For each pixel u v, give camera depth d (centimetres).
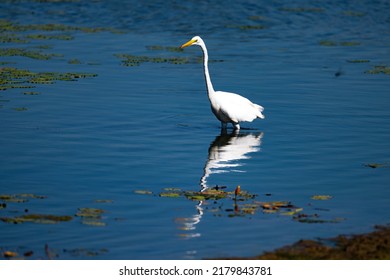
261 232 1367
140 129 2152
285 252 1267
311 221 1428
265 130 2189
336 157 1905
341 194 1611
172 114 2341
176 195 1576
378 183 1692
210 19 4506
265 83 2806
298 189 1642
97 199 1556
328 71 3062
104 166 1792
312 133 2148
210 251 1280
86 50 3428
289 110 2420
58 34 3875
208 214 1465
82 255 1260
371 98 2592
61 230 1373
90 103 2431
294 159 1884
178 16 4588
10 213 1455
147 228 1391
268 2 5122
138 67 3059
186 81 2816
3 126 2131
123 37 3859
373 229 1392
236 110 2150
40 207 1499
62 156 1867
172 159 1869
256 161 1864
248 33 4091
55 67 3000
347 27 4366
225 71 3022
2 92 2531
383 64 3241
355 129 2194
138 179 1698
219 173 1758
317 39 3938
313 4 5147
